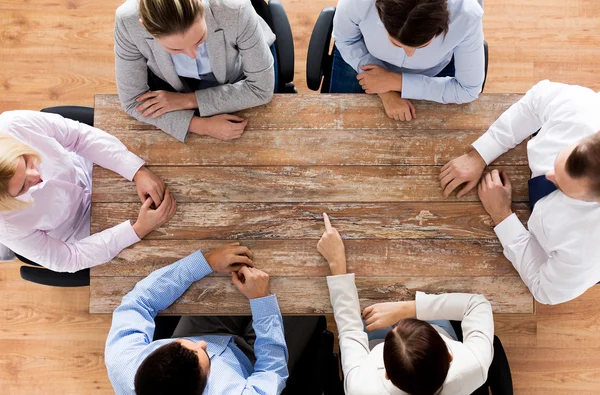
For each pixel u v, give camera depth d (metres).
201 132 1.69
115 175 1.70
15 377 2.42
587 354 2.37
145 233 1.66
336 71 1.99
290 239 1.67
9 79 2.56
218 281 1.65
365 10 1.58
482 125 1.71
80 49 2.57
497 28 2.54
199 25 1.36
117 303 1.66
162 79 1.82
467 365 1.52
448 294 1.62
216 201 1.68
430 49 1.62
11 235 1.57
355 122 1.71
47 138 1.65
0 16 2.57
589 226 1.43
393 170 1.69
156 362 1.38
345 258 1.65
